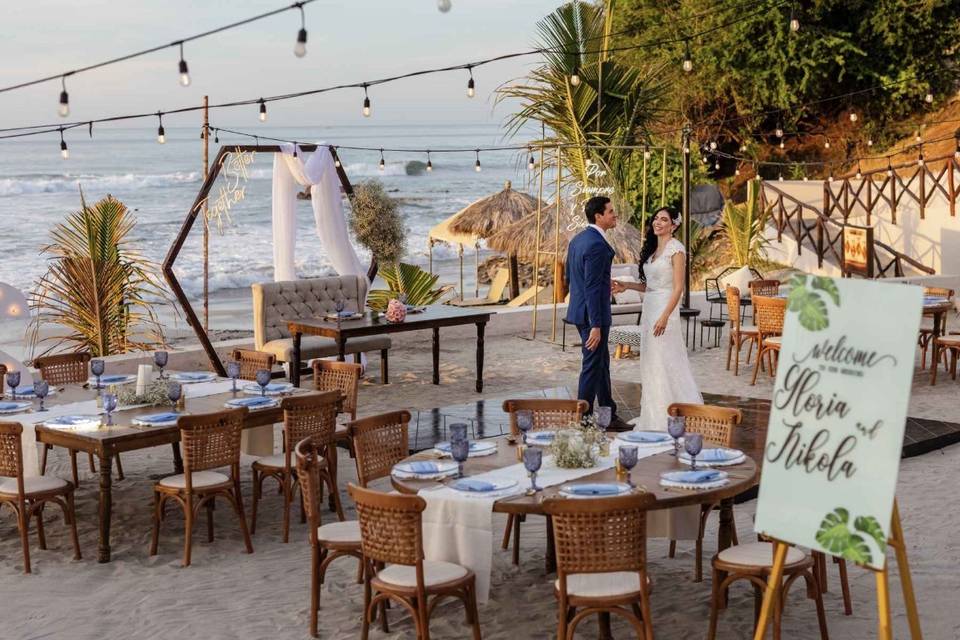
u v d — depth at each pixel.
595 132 16.05
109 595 5.96
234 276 26.55
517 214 19.12
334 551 5.31
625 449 5.06
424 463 5.46
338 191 12.81
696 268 21.91
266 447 7.48
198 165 63.88
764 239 20.14
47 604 5.85
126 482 8.31
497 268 26.95
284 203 12.41
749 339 13.35
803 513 4.06
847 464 3.95
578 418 6.56
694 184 21.27
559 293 16.52
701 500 4.89
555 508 4.56
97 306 13.14
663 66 18.27
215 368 12.01
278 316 11.69
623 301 14.05
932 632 5.18
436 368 11.71
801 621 5.34
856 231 17.78
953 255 18.41
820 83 26.19
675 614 5.44
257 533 7.05
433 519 5.01
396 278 16.28
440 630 5.32
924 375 11.73
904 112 26.44
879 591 3.86
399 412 6.25
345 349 11.43
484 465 5.55
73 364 9.00
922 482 7.80
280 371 11.70
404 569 4.98
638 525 4.60
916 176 20.47
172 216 39.38
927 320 15.12
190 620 5.55
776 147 27.69
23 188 47.47
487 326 14.98
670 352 8.09
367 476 6.05
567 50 15.99
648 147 14.19
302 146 12.37
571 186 16.19
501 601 5.68
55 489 6.53
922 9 25.03
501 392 11.27
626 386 11.14
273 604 5.75
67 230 13.24
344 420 9.50
